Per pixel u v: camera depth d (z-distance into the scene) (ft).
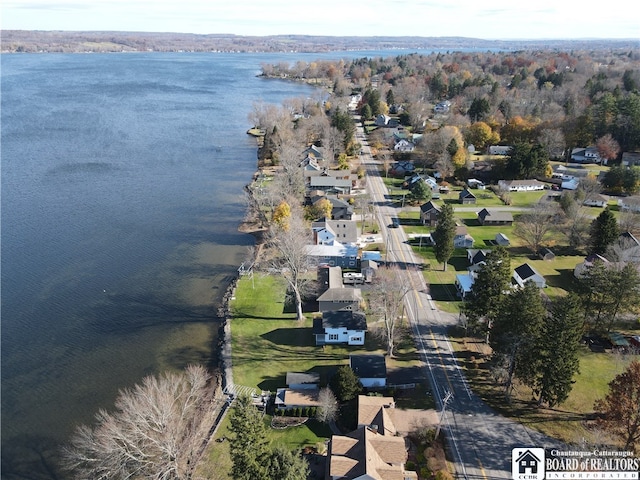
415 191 396.78
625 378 159.43
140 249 314.14
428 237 336.90
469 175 459.73
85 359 218.59
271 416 186.60
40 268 288.30
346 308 237.86
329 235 310.86
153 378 173.17
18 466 167.32
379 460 154.71
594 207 386.93
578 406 188.85
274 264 287.07
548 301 255.70
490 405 190.08
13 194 390.63
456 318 246.47
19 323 240.94
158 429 154.61
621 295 221.25
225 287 275.59
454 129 490.08
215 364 216.54
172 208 376.48
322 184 407.85
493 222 360.48
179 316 250.37
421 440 171.42
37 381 205.26
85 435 161.48
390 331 220.23
